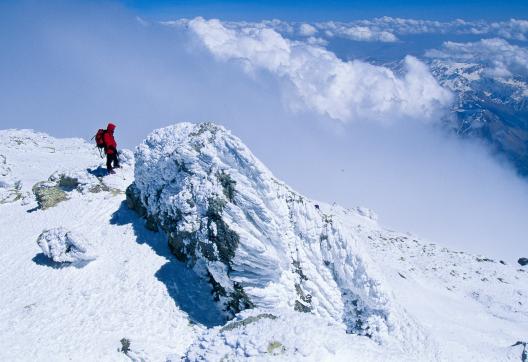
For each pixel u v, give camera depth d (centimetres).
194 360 1359
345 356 1326
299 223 2048
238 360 1289
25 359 1667
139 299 1992
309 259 2030
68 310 1945
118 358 1708
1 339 1766
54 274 2188
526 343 2178
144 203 2511
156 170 2402
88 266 2216
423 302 2706
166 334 1839
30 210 3039
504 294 3173
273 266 1920
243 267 1914
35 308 1959
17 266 2320
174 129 2470
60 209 2895
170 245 2261
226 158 2050
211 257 1980
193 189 2123
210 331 1489
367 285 1947
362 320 1936
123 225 2553
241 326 1448
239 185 1975
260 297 1894
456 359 1975
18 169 4122
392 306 1941
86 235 2505
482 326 2594
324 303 1975
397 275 3056
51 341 1766
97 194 2961
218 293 2009
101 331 1823
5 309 1975
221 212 1953
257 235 1952
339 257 2011
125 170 3259
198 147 2155
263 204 1959
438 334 2220
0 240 2645
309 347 1301
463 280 3356
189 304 1991
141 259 2230
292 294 1958
